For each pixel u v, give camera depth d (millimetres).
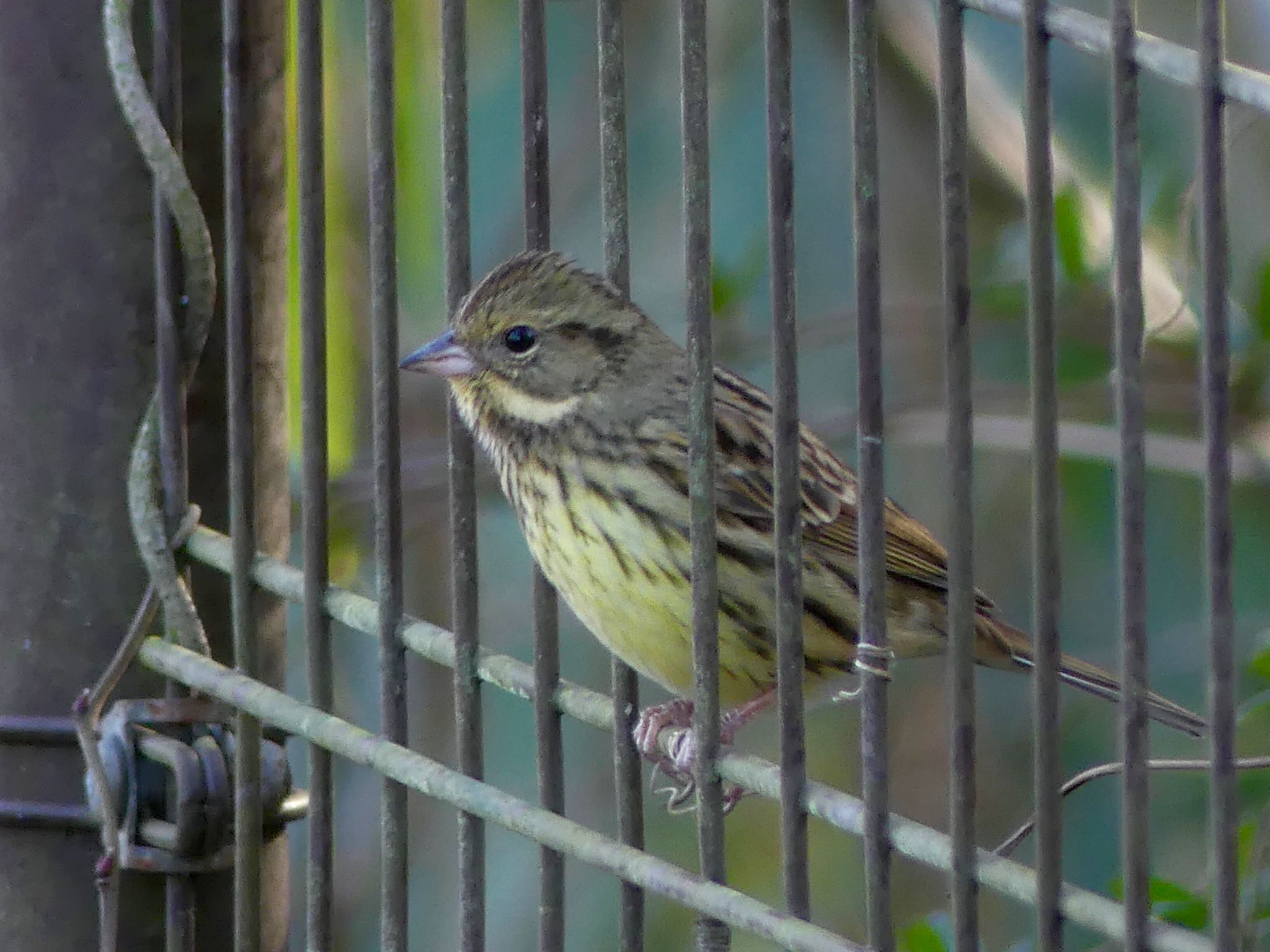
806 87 11289
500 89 11055
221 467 7527
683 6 5117
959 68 4438
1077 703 10633
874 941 4832
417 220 9812
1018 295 9961
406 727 6422
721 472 7637
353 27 10336
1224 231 3896
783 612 5047
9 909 7516
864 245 4695
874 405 4754
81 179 7352
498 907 11102
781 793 5105
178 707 7281
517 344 7785
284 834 7535
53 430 7402
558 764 5945
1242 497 9898
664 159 11492
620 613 7516
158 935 7496
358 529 10898
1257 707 7840
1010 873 4480
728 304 10523
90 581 7426
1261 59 9594
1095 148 9969
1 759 7473
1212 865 4234
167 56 7141
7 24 7340
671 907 10664
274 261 7387
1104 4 9906
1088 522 10625
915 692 11062
